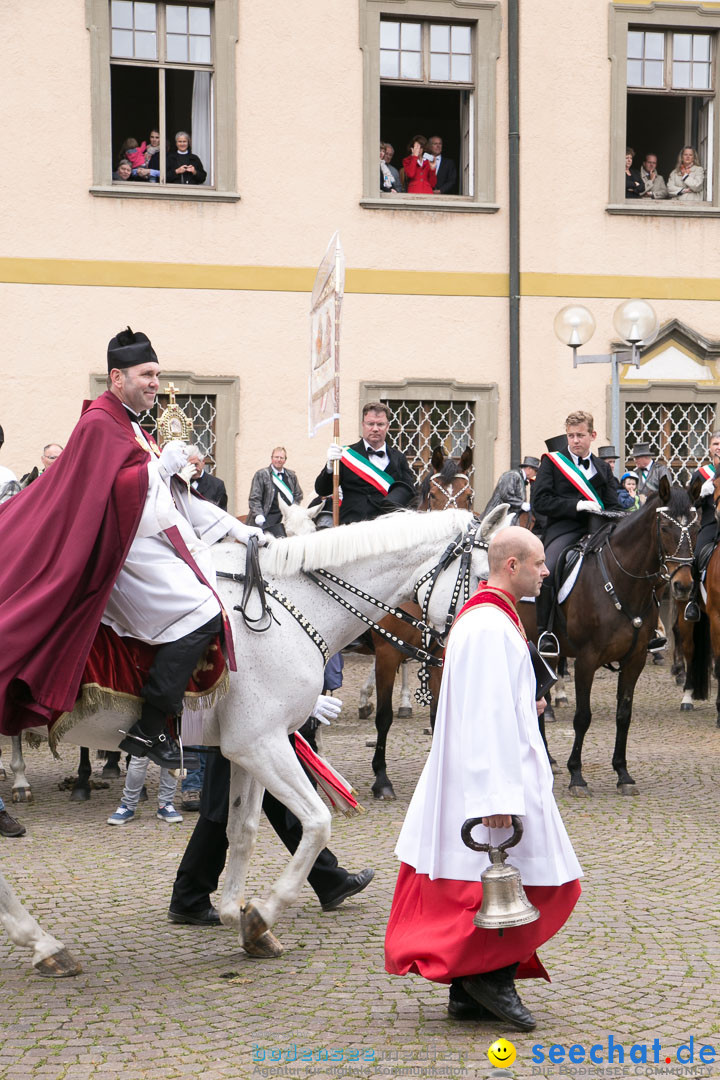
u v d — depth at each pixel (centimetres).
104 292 1522
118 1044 434
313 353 810
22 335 1497
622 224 1678
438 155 1658
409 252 1612
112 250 1523
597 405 1672
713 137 1727
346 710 1237
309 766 584
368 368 1603
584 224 1666
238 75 1555
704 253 1706
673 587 862
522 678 429
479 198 1636
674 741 1070
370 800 839
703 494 1102
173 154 1560
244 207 1562
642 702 1288
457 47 1644
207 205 1552
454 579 540
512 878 409
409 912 443
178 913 580
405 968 436
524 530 439
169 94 1562
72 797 859
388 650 836
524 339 1650
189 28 1559
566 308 1399
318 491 970
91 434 471
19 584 459
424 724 1152
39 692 449
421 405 1634
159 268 1538
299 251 1582
